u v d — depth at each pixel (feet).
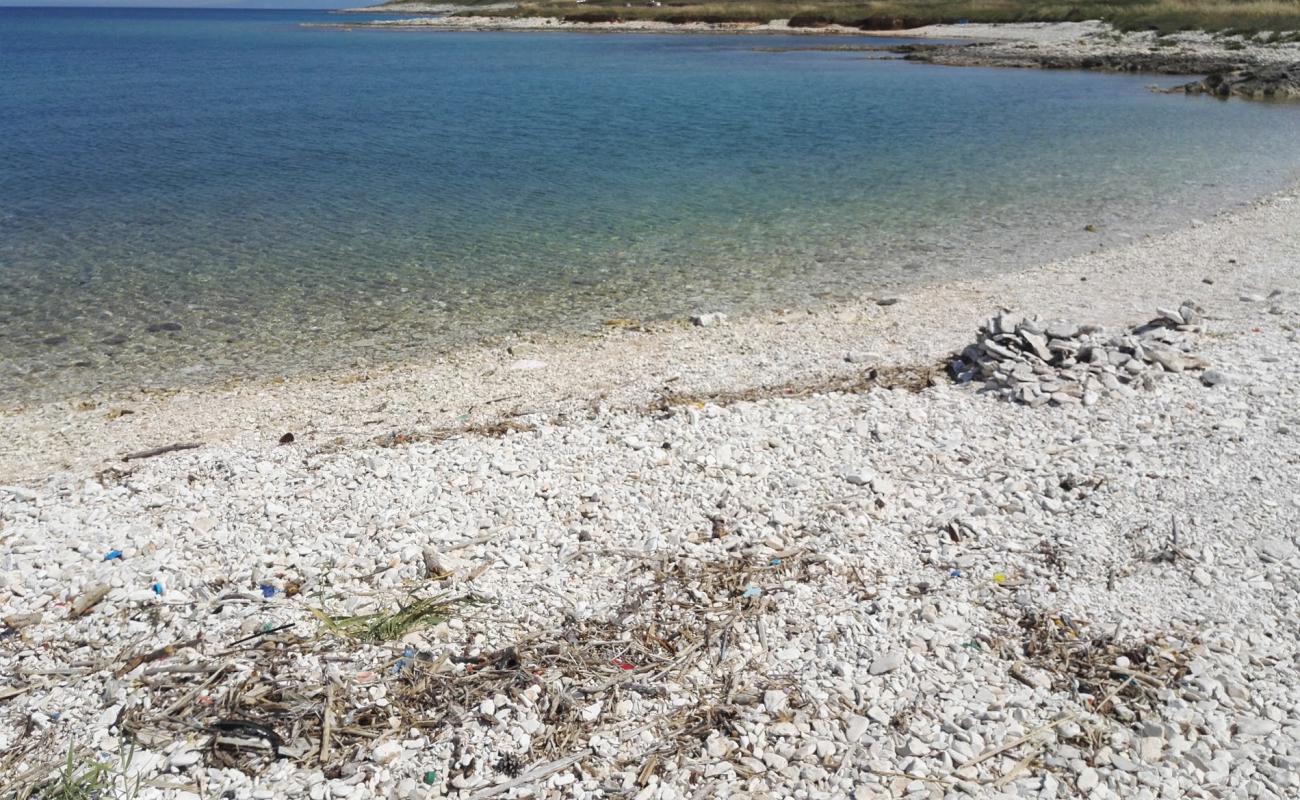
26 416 39.73
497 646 22.36
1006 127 115.55
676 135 113.29
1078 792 17.95
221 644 22.41
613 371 42.73
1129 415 32.42
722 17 342.64
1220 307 45.78
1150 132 110.01
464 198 80.07
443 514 27.96
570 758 19.02
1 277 58.59
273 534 27.07
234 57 269.23
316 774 18.62
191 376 44.09
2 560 25.79
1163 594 23.34
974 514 27.12
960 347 42.86
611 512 27.99
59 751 19.40
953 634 22.41
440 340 48.16
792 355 43.42
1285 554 24.20
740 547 26.14
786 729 19.75
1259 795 17.61
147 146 108.99
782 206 75.97
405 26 438.81
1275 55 172.14
